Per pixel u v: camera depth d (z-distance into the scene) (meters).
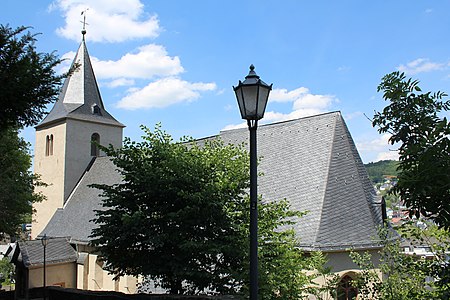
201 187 13.29
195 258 13.22
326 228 19.52
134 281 27.11
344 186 21.39
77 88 41.03
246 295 11.55
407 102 5.86
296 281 13.01
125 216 12.47
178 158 13.59
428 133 5.58
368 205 21.17
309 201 21.00
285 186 22.98
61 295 16.41
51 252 31.22
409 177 5.11
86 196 36.03
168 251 13.26
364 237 19.89
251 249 7.11
